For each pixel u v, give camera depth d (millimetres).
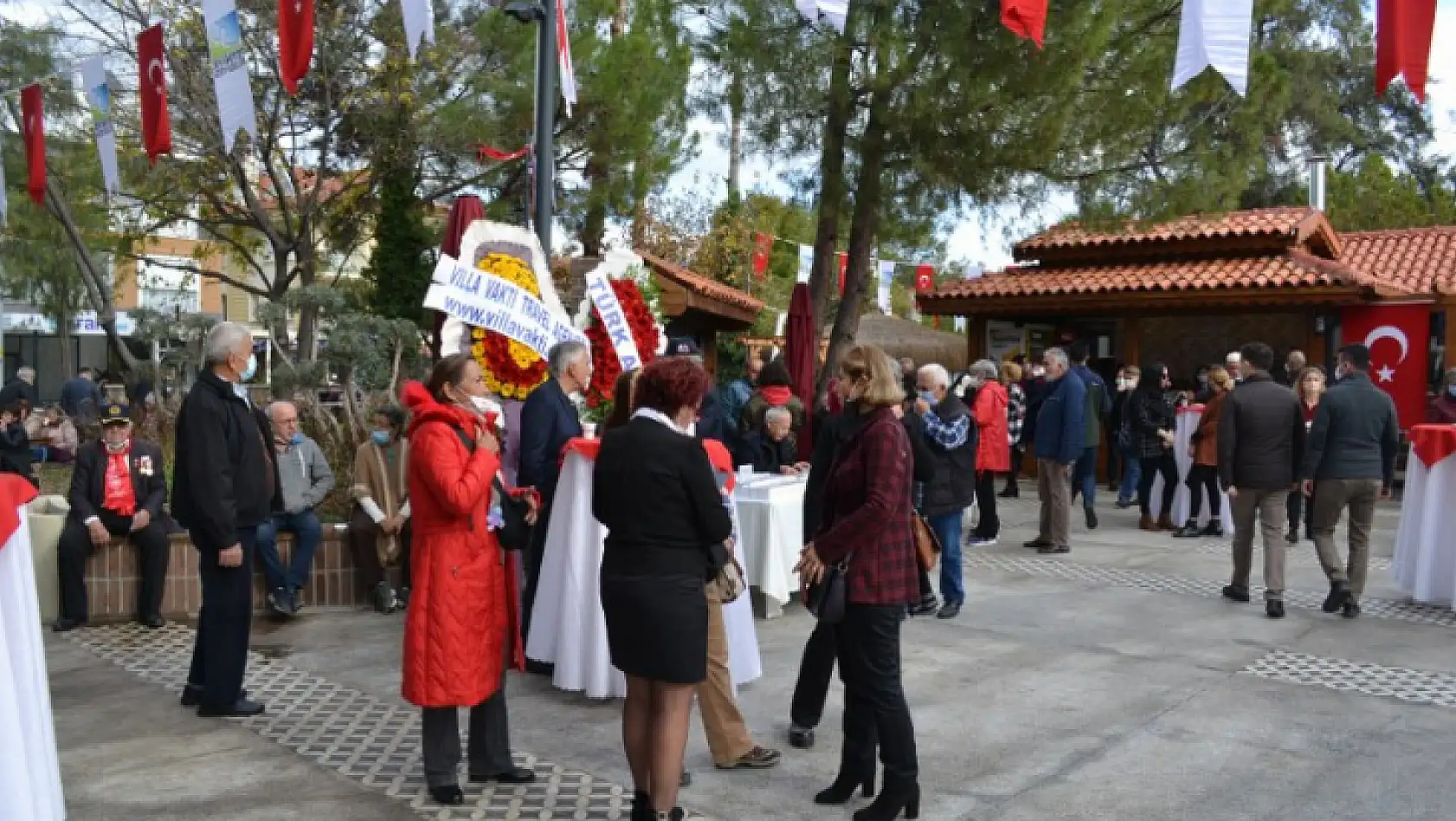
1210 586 8953
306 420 11492
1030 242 17109
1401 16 5566
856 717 4426
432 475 4207
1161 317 17000
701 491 3971
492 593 4434
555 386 6039
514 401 7191
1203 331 16859
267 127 20094
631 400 4645
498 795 4520
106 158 10664
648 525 3971
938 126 11820
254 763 4891
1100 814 4406
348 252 22094
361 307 18250
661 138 18484
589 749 5094
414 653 4316
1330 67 29547
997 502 14383
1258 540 11164
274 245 20703
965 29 11141
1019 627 7555
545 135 8586
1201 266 15805
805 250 19281
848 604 4199
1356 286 14164
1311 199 20156
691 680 3967
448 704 4309
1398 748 5191
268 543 7652
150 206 21375
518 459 6504
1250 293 14750
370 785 4629
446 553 4324
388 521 7883
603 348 7688
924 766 4938
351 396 11953
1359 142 33281
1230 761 5012
